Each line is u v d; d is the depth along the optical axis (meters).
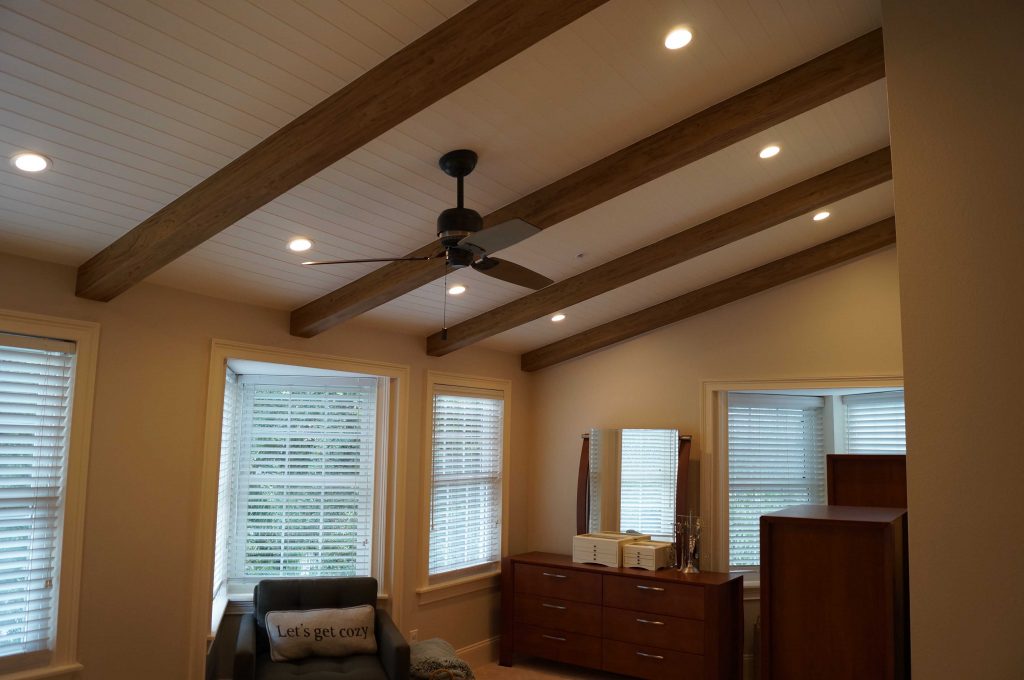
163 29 2.42
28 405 3.56
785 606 2.61
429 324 5.50
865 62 3.17
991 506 1.86
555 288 5.16
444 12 2.54
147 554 3.95
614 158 3.65
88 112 2.74
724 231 4.54
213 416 4.30
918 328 1.99
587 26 2.76
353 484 5.44
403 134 3.20
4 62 2.45
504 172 3.63
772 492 6.07
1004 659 1.80
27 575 3.53
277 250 3.98
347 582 4.75
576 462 6.50
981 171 1.96
